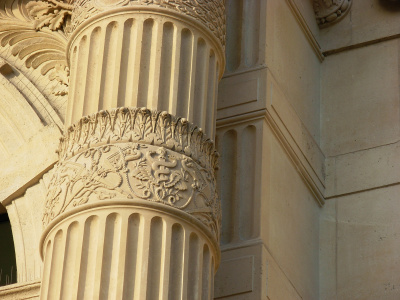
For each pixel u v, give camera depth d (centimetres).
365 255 1575
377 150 1652
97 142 1262
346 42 1756
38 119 1666
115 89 1301
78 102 1334
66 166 1269
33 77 1744
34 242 1570
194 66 1338
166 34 1341
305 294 1517
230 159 1496
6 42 1788
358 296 1549
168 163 1245
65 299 1180
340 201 1631
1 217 1684
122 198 1212
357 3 1780
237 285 1398
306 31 1725
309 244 1570
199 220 1237
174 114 1291
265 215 1452
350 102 1709
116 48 1330
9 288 1499
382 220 1594
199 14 1374
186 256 1209
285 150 1551
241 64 1563
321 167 1655
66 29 1714
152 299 1170
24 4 1794
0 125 1702
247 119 1512
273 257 1440
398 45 1730
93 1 1377
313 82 1716
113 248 1193
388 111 1680
